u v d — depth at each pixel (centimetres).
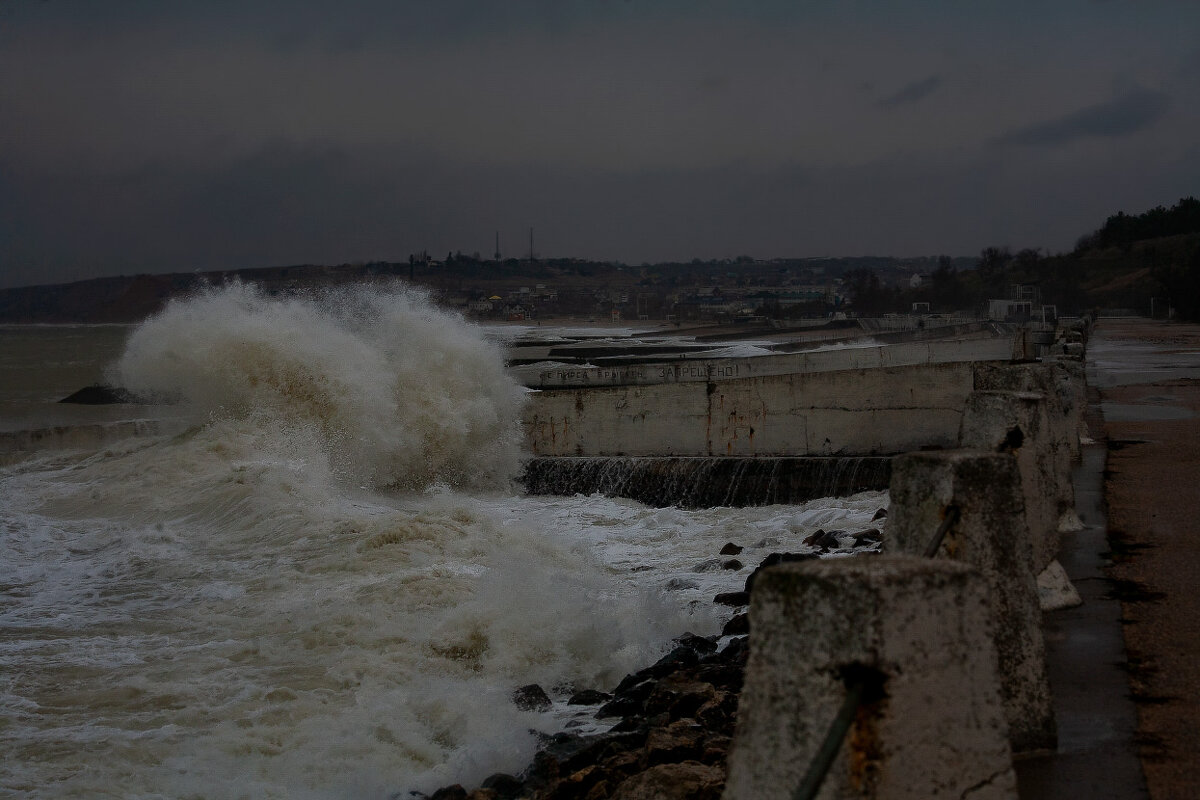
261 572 1212
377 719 753
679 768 550
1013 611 464
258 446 1898
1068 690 539
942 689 294
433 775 670
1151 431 1548
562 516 1745
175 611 1062
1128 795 418
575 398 2152
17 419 3525
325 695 809
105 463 1888
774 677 296
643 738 664
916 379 1892
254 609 1056
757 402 2006
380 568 1181
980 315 8112
